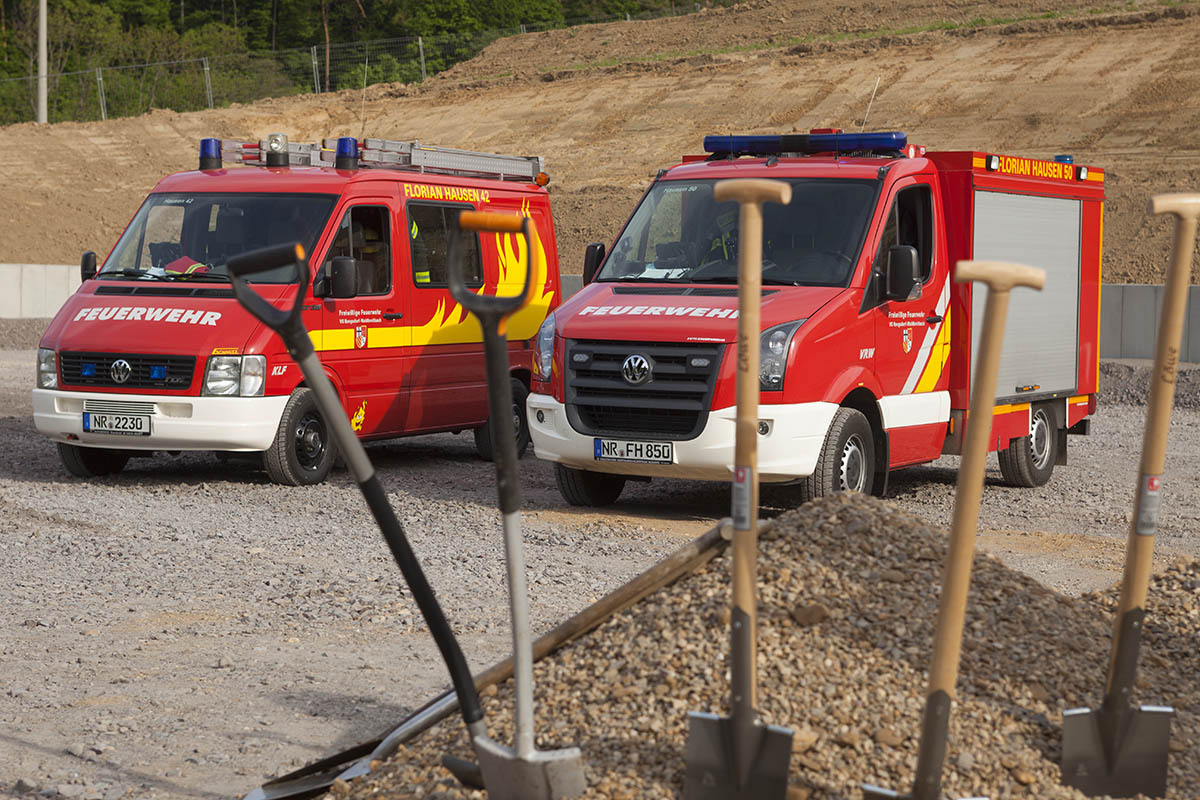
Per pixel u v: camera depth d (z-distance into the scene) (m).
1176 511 10.69
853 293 9.96
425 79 58.88
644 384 9.70
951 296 11.05
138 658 6.25
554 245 14.64
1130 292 21.55
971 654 4.43
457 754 4.21
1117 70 41.41
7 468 12.58
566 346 10.09
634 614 4.60
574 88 50.31
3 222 40.00
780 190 3.45
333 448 11.87
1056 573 8.23
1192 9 44.25
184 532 9.25
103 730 5.28
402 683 5.88
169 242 12.16
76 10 75.31
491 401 3.52
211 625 6.84
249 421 11.05
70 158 45.84
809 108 44.28
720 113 45.59
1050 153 37.12
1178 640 5.16
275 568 8.12
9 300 29.23
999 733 4.10
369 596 7.39
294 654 6.32
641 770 3.88
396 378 12.39
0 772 4.84
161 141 48.03
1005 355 11.52
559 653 4.59
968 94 42.22
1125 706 3.99
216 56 70.62
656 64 50.25
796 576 4.62
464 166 13.74
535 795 3.75
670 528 9.76
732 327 9.52
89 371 11.34
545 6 83.81
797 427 9.48
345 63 64.38
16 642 6.52
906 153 11.07
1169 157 35.19
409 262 12.54
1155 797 4.03
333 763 4.62
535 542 9.03
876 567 4.72
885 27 51.78
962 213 10.99
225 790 4.70
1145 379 19.53
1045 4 50.91
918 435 10.75
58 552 8.54
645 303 10.11
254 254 3.54
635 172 42.25
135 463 13.02
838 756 3.88
